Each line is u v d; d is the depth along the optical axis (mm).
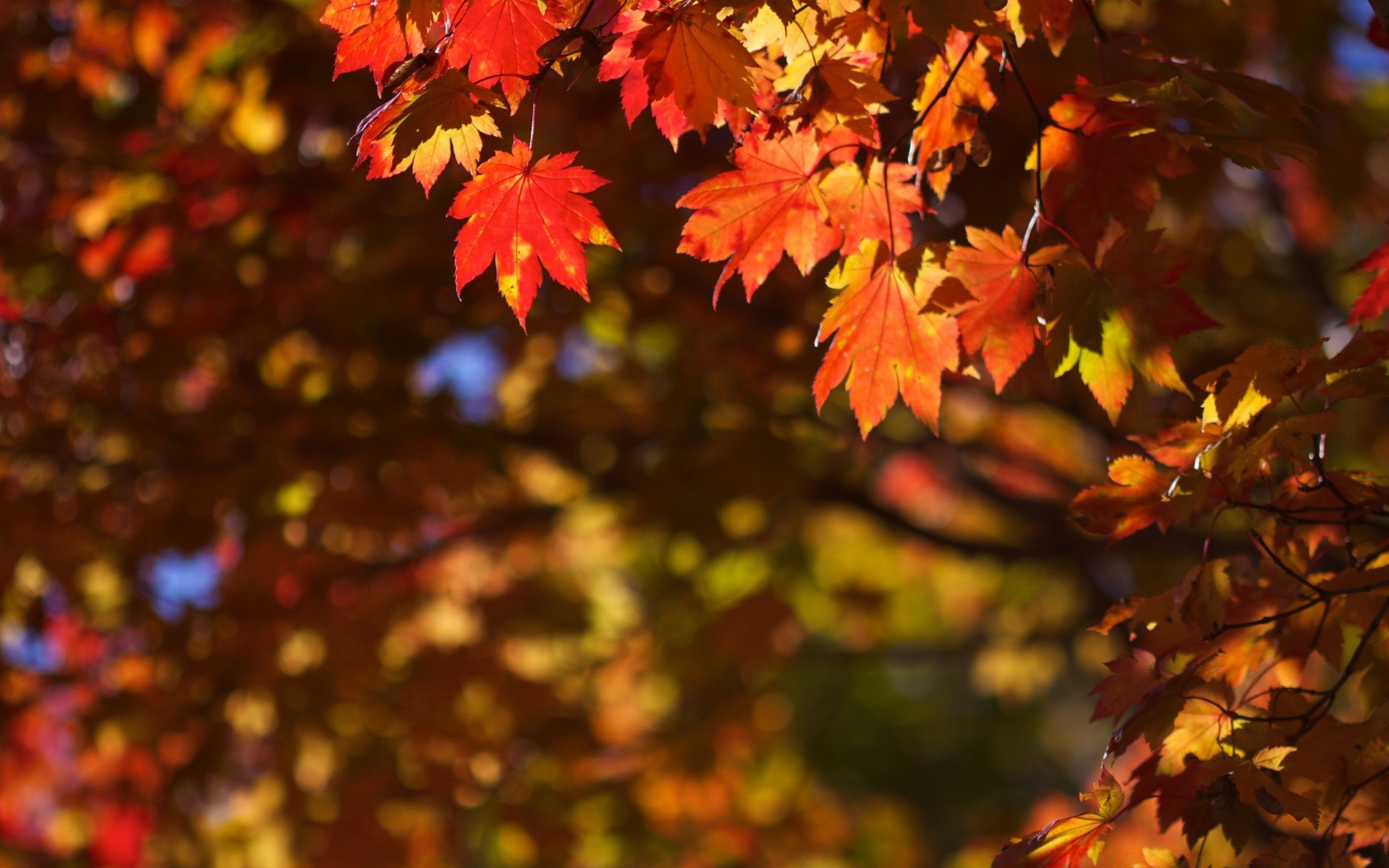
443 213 4340
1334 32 4793
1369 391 1771
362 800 6355
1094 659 8266
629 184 4285
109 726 5406
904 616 11219
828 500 6305
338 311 4547
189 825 6070
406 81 1827
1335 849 1914
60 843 6934
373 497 4906
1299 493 2043
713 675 7629
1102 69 1990
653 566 7594
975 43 2018
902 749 14656
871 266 1991
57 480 4816
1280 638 2096
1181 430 1959
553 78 3871
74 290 4336
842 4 1852
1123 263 1833
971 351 1981
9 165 4445
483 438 5023
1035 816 8062
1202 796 1844
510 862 7195
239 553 5273
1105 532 2033
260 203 4324
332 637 5434
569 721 7355
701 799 8383
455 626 7309
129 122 4562
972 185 3955
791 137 1909
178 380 5180
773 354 4973
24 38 4324
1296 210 6285
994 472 7684
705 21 1711
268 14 4148
